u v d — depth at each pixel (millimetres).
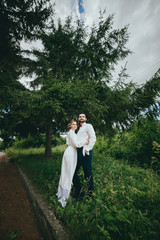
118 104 3920
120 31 4309
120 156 5430
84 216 1356
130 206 1492
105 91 3982
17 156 6930
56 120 5230
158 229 1107
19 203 2314
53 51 4750
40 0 3604
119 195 1747
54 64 4902
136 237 1003
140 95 3863
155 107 3924
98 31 4430
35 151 8469
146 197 1631
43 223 1548
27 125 5652
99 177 2627
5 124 4602
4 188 2969
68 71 4793
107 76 4344
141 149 4570
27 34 4293
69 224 1341
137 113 4098
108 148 6418
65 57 5004
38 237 1531
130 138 5148
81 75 4676
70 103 3652
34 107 3562
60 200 1812
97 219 1242
